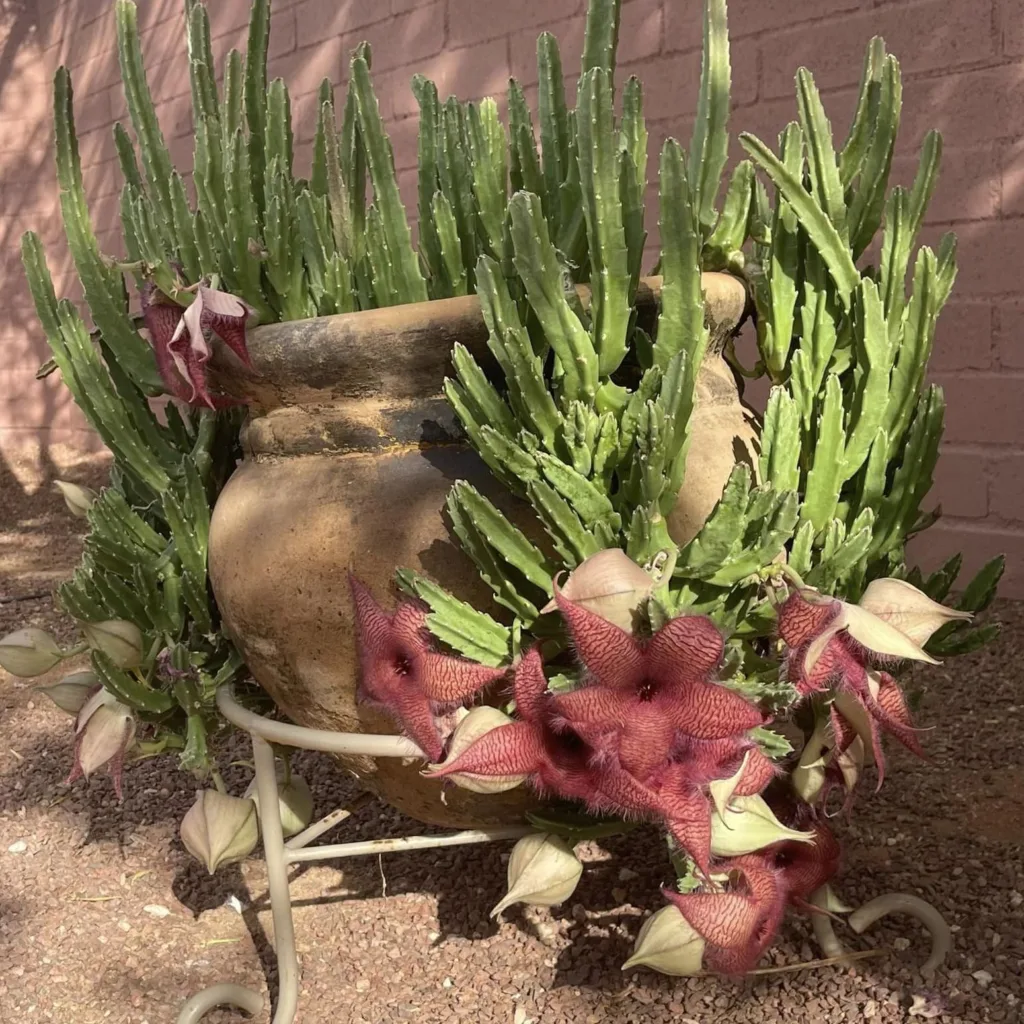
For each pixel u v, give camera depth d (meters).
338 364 1.00
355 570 0.98
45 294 1.28
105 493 1.24
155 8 4.50
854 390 1.08
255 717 1.10
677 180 0.90
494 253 1.10
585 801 0.92
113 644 1.16
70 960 1.33
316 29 3.63
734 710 0.82
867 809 1.50
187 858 1.59
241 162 1.11
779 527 0.90
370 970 1.24
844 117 2.39
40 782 1.94
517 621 0.95
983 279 2.28
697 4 2.61
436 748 0.94
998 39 2.18
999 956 1.12
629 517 0.96
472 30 3.13
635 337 1.00
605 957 1.20
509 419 0.96
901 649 0.87
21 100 5.37
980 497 2.35
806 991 1.10
